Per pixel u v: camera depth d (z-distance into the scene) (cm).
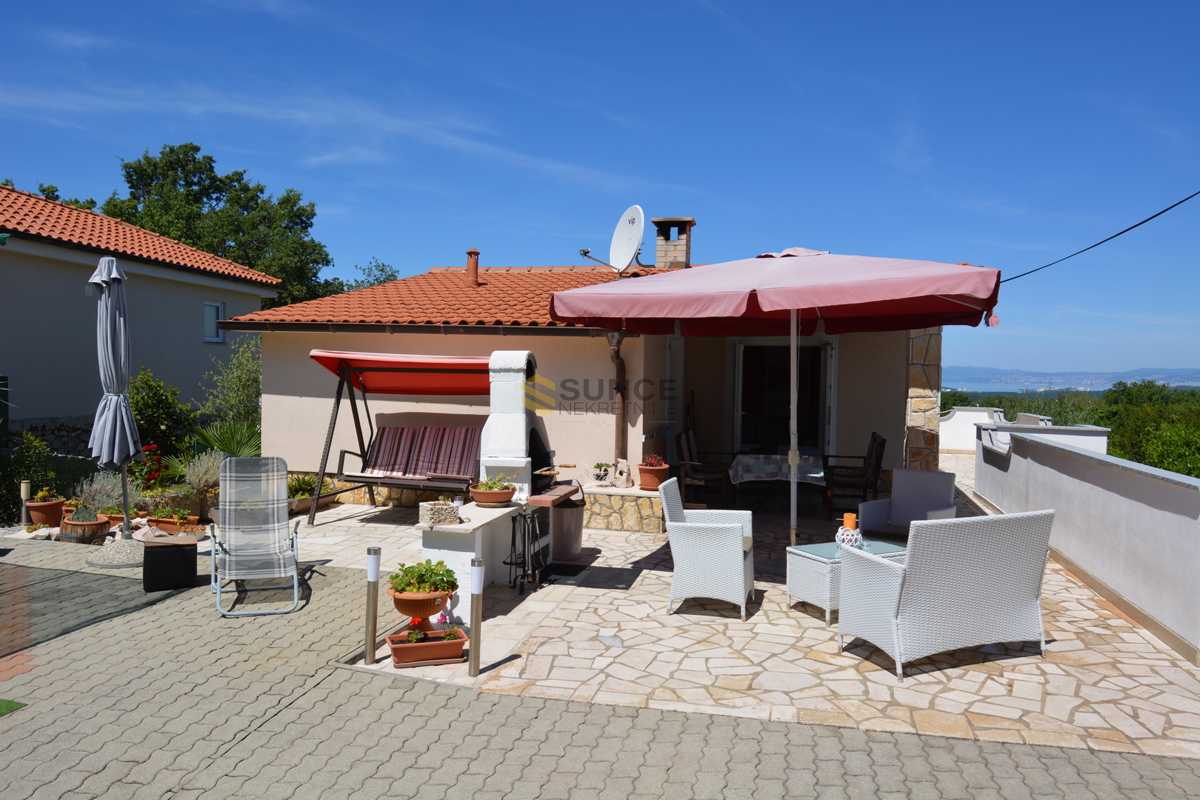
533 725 401
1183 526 500
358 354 889
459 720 408
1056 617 583
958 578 467
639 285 641
